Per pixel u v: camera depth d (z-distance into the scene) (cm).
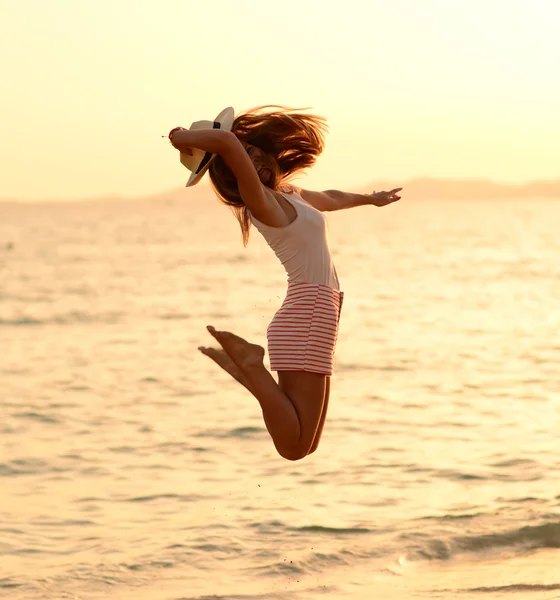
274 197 400
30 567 659
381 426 1158
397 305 2923
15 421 1214
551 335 2145
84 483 904
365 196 466
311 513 789
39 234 10688
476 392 1407
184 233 11175
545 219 17962
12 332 2281
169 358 1836
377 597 595
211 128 397
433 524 747
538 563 657
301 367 394
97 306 2945
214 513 795
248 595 604
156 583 628
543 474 898
